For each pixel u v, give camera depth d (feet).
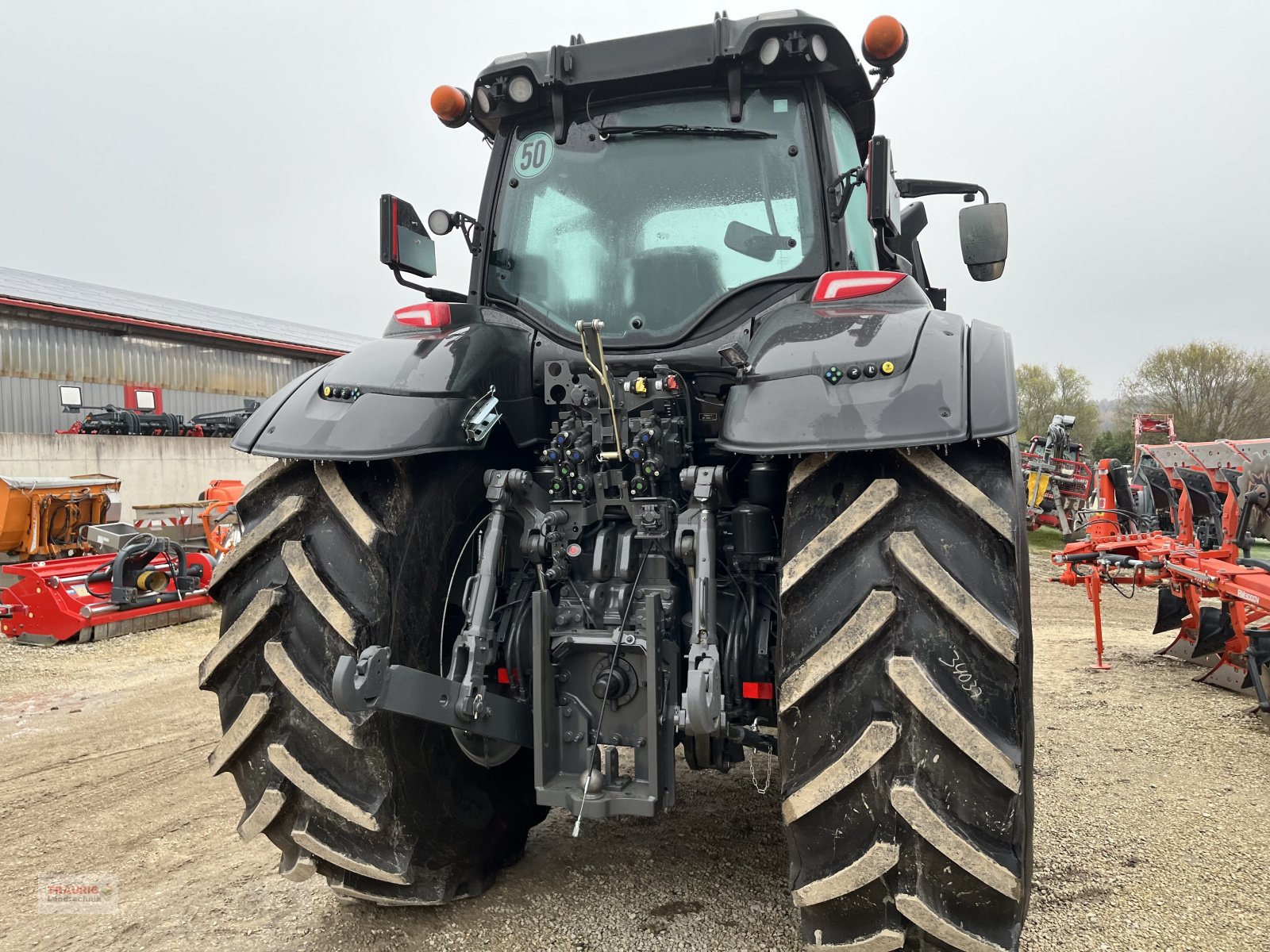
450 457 7.40
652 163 8.38
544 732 6.81
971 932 5.29
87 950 7.45
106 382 60.59
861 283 6.59
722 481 6.79
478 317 8.29
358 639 6.17
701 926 7.50
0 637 22.62
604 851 9.03
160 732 14.38
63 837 10.03
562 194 8.61
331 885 6.82
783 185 8.00
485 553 7.01
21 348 56.24
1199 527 19.12
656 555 7.28
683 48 8.05
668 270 8.12
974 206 9.26
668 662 6.81
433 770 6.94
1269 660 14.24
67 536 31.14
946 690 5.17
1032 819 5.53
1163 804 10.50
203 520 30.19
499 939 7.30
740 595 7.32
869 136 9.66
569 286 8.42
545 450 8.04
